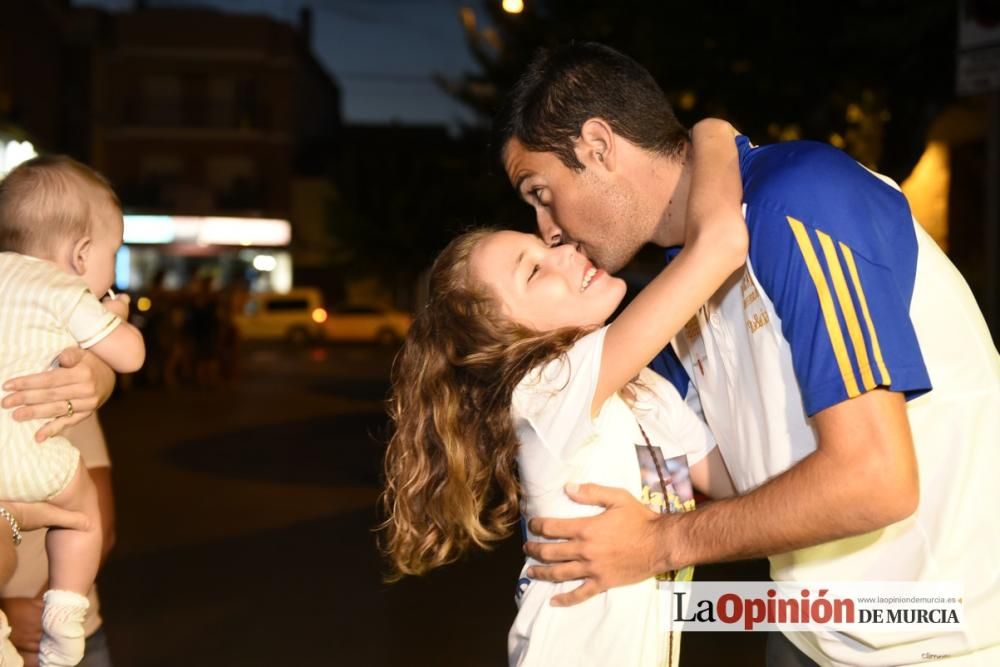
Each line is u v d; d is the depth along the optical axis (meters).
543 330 2.13
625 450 2.09
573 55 2.22
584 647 2.00
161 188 42.31
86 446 2.72
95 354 2.29
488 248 2.14
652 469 2.15
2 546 2.15
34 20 30.83
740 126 12.25
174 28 42.62
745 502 1.87
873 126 11.93
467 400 2.12
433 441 2.15
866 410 1.79
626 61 2.21
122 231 2.52
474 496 2.12
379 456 11.69
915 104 11.63
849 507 1.77
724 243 1.92
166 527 7.98
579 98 2.17
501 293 2.12
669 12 12.14
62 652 2.37
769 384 1.98
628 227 2.23
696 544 1.90
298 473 10.60
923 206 15.71
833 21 11.34
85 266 2.42
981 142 14.82
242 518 8.33
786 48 11.49
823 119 12.11
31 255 2.38
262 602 5.94
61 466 2.24
